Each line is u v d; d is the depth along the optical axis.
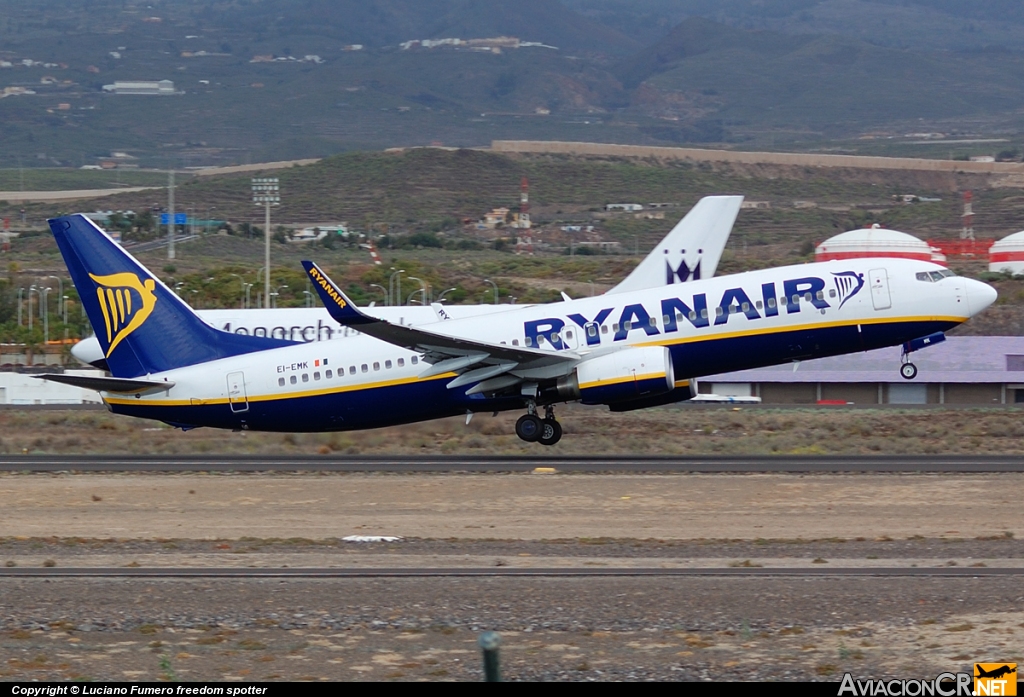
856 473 139.00
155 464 157.75
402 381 159.75
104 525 114.12
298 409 162.00
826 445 172.38
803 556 94.81
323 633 75.44
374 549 99.88
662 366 150.50
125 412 165.75
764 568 90.00
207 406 163.00
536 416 160.25
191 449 179.00
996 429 192.88
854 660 69.06
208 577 89.19
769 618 76.88
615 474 141.12
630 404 162.38
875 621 75.75
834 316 154.38
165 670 67.88
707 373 157.75
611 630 75.25
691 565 91.81
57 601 82.75
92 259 163.75
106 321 164.62
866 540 100.75
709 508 118.00
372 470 148.38
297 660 70.44
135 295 164.38
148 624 77.56
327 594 83.75
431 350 153.25
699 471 142.38
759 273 158.12
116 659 70.88
